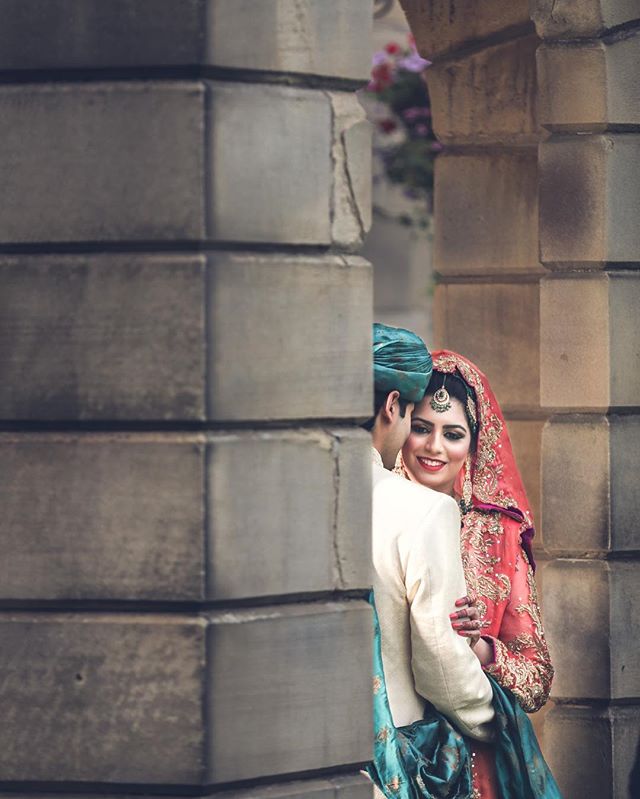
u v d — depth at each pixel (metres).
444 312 7.62
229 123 4.72
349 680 4.92
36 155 4.78
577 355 6.73
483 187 7.50
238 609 4.75
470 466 6.16
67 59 4.78
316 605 4.89
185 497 4.66
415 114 12.42
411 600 5.18
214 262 4.68
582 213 6.71
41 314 4.76
